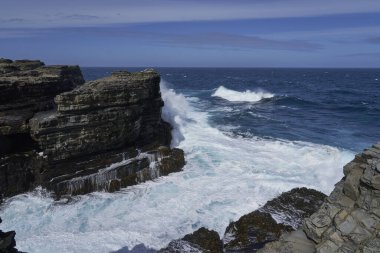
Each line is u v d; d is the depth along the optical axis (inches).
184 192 774.5
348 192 355.6
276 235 581.0
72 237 629.9
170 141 1067.3
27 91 877.8
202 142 1083.9
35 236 636.7
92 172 829.8
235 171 870.4
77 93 799.1
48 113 867.4
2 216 709.9
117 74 1032.2
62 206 747.4
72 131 808.9
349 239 325.1
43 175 798.5
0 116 794.8
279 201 676.7
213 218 658.2
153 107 1011.3
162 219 670.5
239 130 1293.1
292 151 1017.5
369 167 341.4
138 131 943.7
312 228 358.9
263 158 952.9
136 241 606.2
